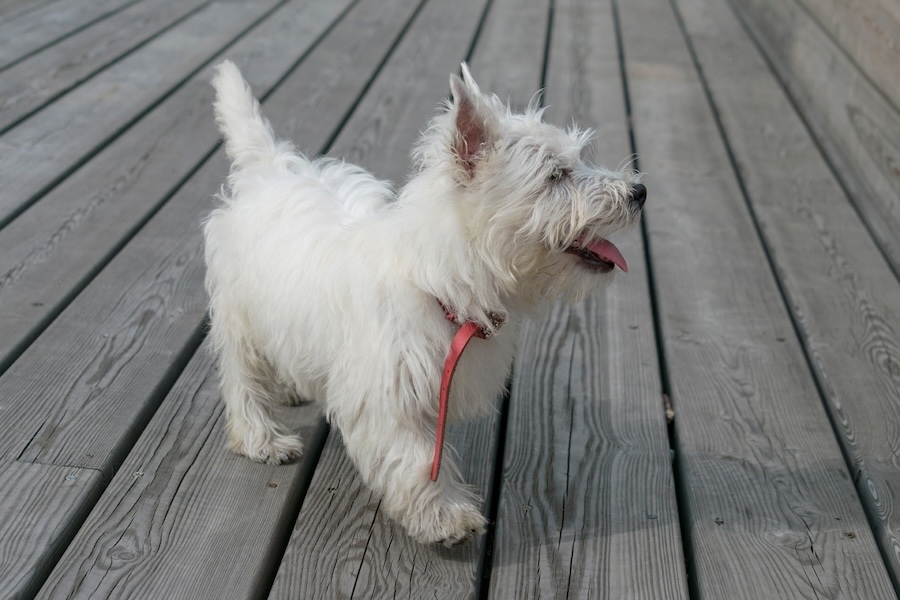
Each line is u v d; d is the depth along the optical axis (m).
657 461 1.05
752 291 1.36
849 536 0.96
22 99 1.79
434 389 0.91
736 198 1.61
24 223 1.40
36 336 1.18
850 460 1.07
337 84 1.97
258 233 0.99
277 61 2.09
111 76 1.95
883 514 0.99
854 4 1.76
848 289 1.37
